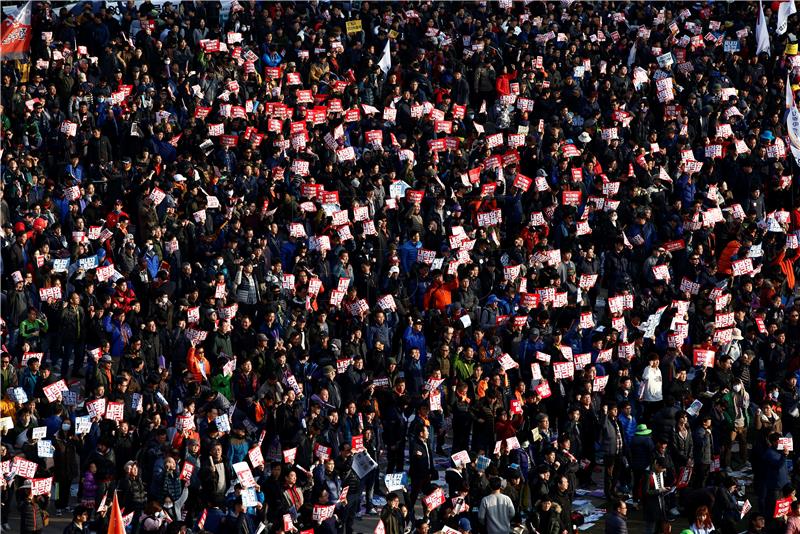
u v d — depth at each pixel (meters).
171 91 67.12
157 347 47.62
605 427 45.19
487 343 48.84
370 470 41.69
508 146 63.47
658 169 63.47
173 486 40.59
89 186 57.12
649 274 55.62
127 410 43.75
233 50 70.94
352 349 47.84
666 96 70.50
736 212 60.25
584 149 64.81
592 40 77.62
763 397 49.22
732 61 75.94
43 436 41.22
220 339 47.31
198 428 42.81
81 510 38.22
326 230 54.84
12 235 52.28
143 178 57.69
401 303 51.97
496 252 56.34
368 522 43.78
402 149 62.53
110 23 72.69
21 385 45.22
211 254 52.81
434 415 45.78
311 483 40.88
